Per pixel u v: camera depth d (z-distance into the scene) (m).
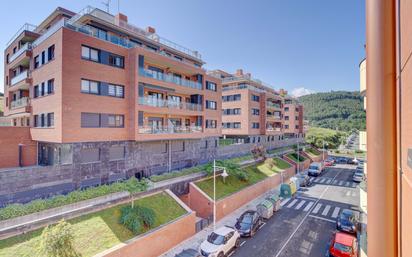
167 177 19.14
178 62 24.55
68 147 16.92
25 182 14.11
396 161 2.76
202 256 13.11
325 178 37.25
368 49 2.96
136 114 20.03
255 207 22.27
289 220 19.67
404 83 2.45
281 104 53.19
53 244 9.12
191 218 16.09
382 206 2.82
